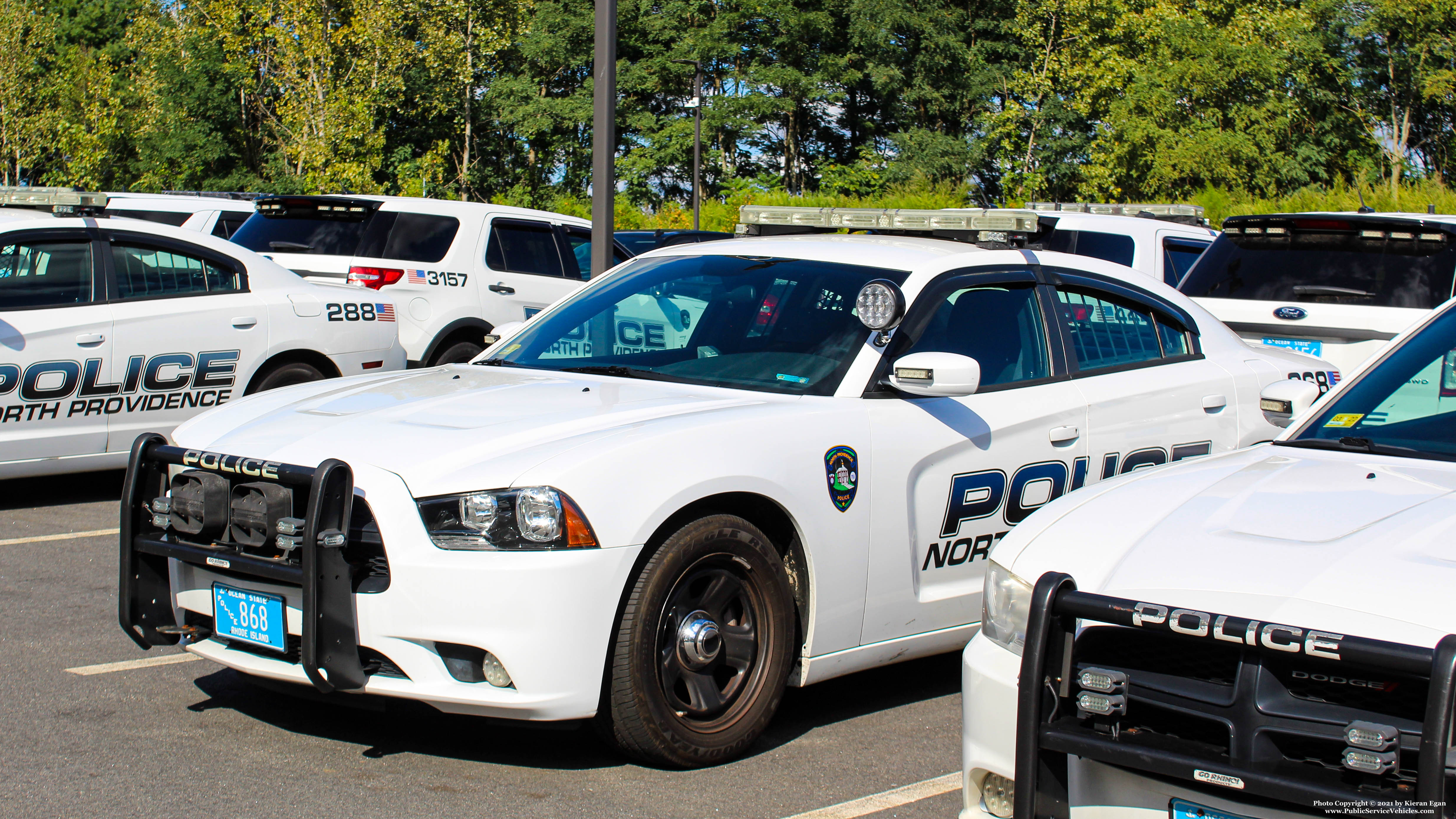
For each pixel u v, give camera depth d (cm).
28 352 727
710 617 386
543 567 350
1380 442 351
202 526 394
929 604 444
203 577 401
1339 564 256
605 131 955
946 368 414
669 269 521
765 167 6322
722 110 5666
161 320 782
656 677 373
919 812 365
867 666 434
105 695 448
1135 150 4372
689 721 386
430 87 5675
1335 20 4841
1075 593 265
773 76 5634
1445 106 4922
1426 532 267
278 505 375
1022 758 263
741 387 446
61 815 346
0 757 388
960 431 448
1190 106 4484
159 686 459
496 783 376
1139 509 304
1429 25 4694
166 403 788
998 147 5484
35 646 502
